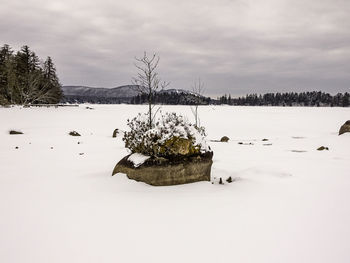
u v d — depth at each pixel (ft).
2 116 94.79
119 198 17.22
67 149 43.06
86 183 20.83
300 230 12.67
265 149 45.78
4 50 165.48
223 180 22.75
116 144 50.44
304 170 26.61
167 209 15.34
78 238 11.73
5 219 13.85
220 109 235.61
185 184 20.44
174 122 22.94
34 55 176.45
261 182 21.71
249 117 156.35
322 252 10.58
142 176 20.34
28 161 31.73
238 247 10.98
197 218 14.05
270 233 12.33
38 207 15.62
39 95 161.89
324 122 124.98
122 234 12.13
